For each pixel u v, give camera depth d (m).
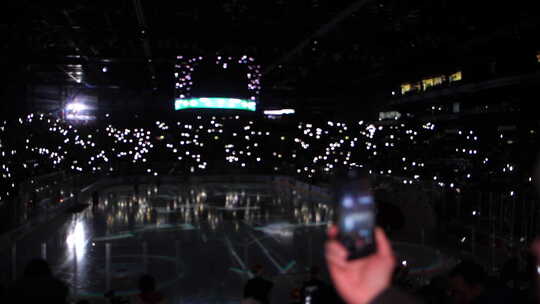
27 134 32.41
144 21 24.62
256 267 8.45
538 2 21.91
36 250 19.73
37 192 25.77
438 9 22.81
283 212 30.48
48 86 48.09
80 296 13.71
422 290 4.76
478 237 19.22
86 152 41.84
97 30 26.95
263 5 22.56
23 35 28.17
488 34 27.50
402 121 40.56
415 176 28.16
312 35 26.64
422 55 33.34
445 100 43.62
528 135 23.12
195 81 37.53
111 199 37.66
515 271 5.52
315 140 47.34
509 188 20.16
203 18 24.58
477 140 26.47
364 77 46.06
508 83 33.41
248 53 31.78
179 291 14.34
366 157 35.31
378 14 23.48
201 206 33.53
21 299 2.73
